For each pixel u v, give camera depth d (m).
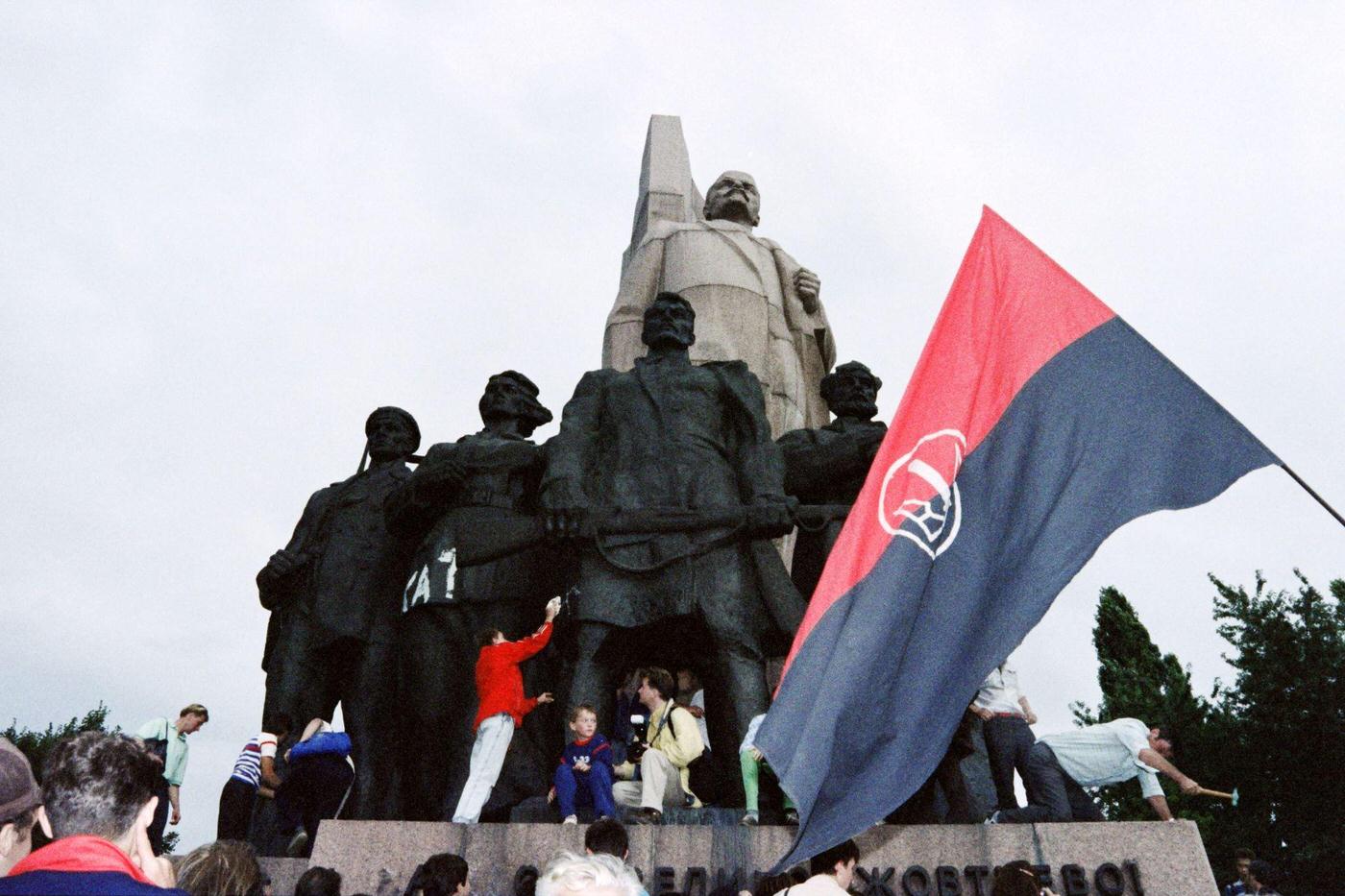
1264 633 29.83
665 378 13.40
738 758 11.28
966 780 12.23
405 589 13.43
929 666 6.82
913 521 7.20
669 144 22.58
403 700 13.26
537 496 14.01
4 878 2.92
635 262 18.59
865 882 8.91
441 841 9.41
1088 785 9.84
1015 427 7.53
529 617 13.35
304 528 15.48
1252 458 7.12
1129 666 35.75
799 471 13.99
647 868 9.25
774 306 18.05
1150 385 7.43
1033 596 6.94
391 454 15.59
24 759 3.45
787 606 12.03
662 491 12.62
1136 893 8.75
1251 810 29.31
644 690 10.65
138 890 2.95
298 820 11.31
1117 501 7.15
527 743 12.53
